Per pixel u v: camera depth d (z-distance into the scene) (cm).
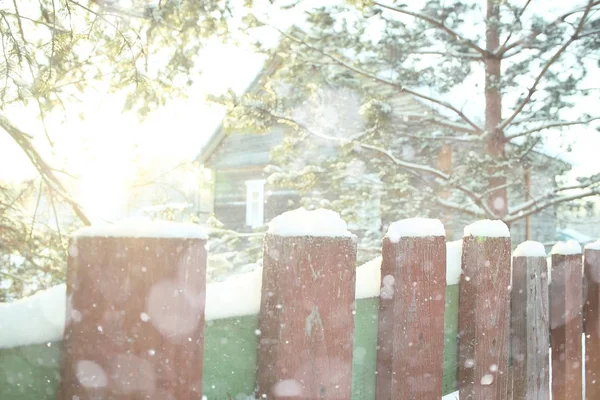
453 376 163
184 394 85
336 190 795
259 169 1463
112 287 82
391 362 131
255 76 1151
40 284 454
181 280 85
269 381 104
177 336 84
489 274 165
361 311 133
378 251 856
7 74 309
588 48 701
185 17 469
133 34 415
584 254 229
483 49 771
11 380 76
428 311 140
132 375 81
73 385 80
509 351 184
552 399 204
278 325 104
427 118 827
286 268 106
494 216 746
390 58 765
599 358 221
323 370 109
